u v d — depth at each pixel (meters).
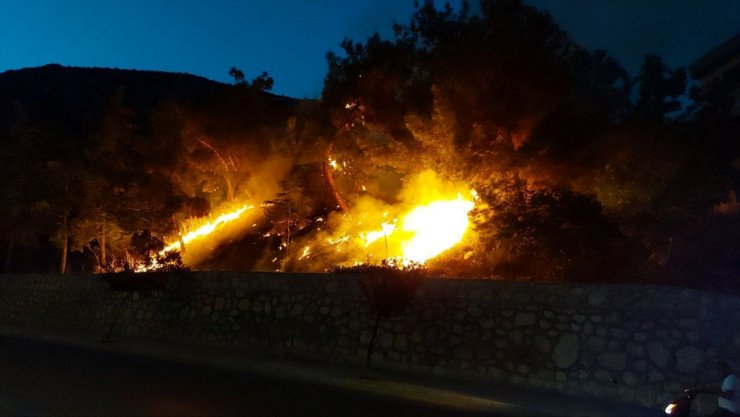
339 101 21.75
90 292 20.91
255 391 10.34
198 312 17.22
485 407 10.25
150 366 12.82
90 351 15.12
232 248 26.98
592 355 11.10
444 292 13.26
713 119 16.17
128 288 17.16
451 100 16.97
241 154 31.77
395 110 20.78
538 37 16.80
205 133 30.80
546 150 16.25
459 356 12.51
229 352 15.34
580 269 13.37
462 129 16.81
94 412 8.09
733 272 12.23
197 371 12.45
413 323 13.34
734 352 10.09
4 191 27.69
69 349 15.35
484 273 15.69
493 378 11.97
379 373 12.78
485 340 12.31
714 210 15.34
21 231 28.36
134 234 29.11
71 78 83.12
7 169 27.81
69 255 32.47
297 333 15.01
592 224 13.94
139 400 9.00
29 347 15.42
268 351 15.28
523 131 16.61
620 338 10.98
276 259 24.05
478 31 17.45
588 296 11.55
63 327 21.03
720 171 15.06
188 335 17.12
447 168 17.55
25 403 8.51
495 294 12.60
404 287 12.31
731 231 12.96
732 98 18.20
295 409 8.97
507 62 16.28
